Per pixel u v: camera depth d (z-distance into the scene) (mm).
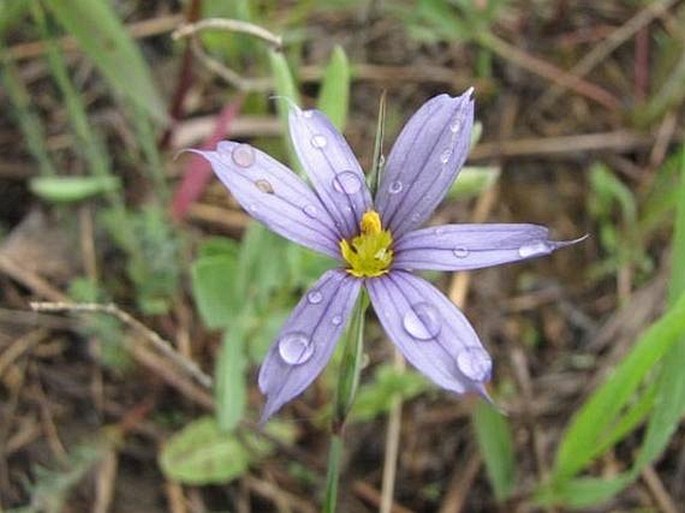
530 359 86
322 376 79
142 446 80
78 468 76
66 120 93
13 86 84
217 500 79
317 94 97
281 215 49
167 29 97
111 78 80
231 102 88
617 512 80
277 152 91
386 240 51
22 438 80
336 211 51
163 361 82
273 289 80
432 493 80
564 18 101
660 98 95
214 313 71
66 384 82
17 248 87
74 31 78
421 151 52
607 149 95
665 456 82
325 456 80
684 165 60
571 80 98
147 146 83
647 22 101
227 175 48
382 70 97
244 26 68
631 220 89
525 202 93
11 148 91
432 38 94
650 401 65
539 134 96
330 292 48
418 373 78
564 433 83
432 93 97
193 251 88
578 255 90
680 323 58
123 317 64
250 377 80
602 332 87
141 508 78
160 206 86
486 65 96
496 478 75
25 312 84
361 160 92
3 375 82
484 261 48
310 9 96
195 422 78
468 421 82
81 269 86
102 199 89
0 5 84
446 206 92
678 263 61
